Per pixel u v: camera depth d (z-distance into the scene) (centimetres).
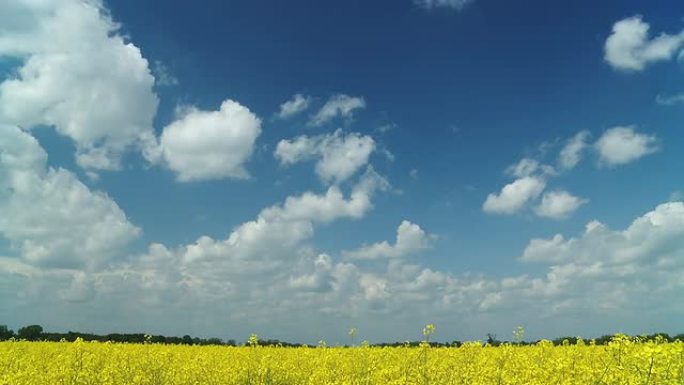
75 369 1964
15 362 2183
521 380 1299
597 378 1159
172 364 2214
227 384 1933
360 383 1486
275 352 2422
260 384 1920
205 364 2139
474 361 1691
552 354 1703
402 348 2136
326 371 1884
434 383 1421
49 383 1842
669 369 1045
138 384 1922
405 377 1376
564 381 1215
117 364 2111
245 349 2606
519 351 1753
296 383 1928
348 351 2258
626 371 1091
